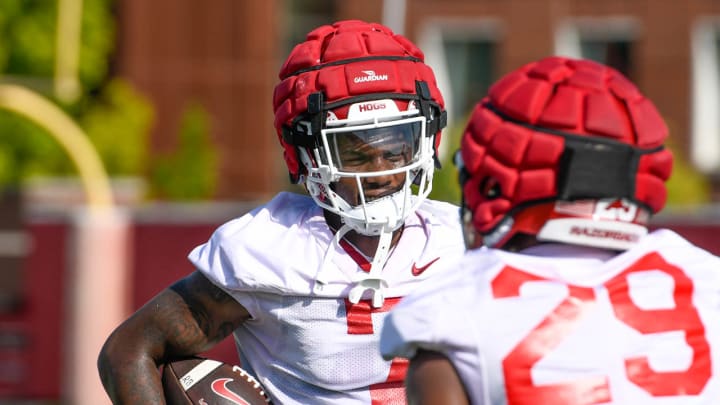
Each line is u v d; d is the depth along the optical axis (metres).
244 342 11.00
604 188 7.38
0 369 33.81
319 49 10.66
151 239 33.62
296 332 10.50
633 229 7.61
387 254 10.59
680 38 57.88
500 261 7.62
